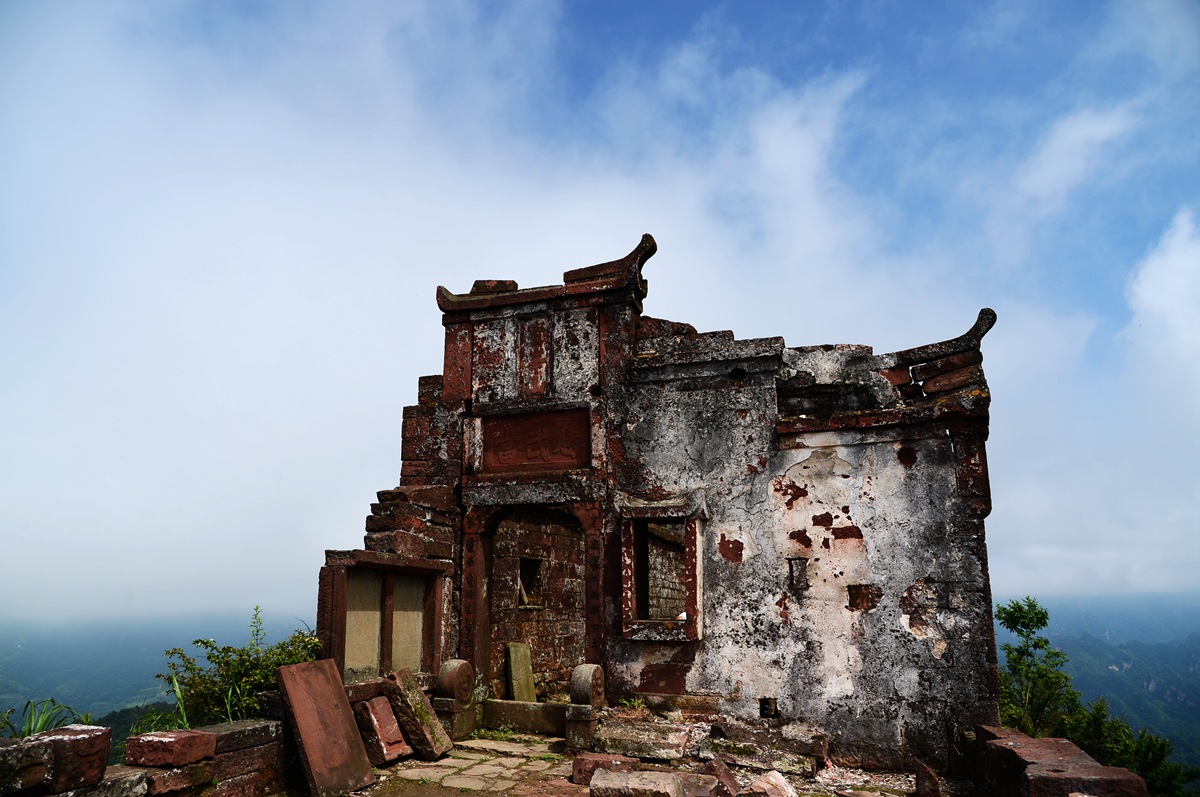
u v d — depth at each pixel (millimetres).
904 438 8961
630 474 10109
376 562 8555
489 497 10609
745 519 9484
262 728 6891
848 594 8867
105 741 5328
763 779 6996
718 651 9250
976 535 8484
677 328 10539
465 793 7113
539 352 10852
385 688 8500
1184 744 119312
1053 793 5227
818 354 9680
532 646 13852
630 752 8508
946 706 8250
